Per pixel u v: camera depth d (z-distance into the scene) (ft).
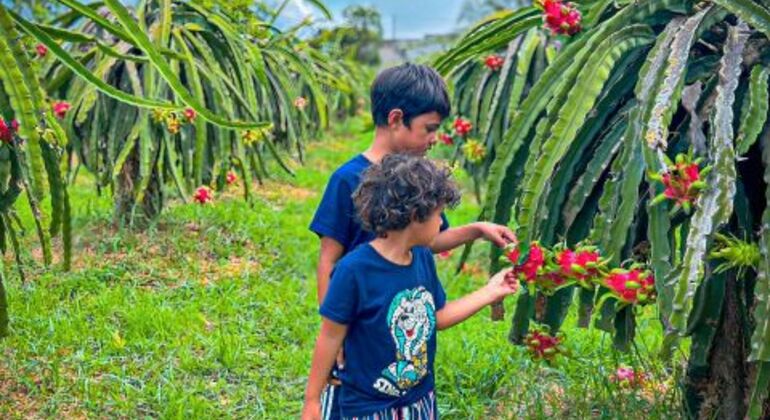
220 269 14.06
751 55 6.03
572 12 6.59
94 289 12.52
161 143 13.98
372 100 5.80
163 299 12.20
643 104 5.61
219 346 10.43
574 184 6.54
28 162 6.73
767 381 5.33
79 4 7.64
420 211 5.08
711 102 5.92
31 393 9.00
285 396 9.34
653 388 8.33
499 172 6.50
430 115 5.68
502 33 7.57
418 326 5.41
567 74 6.10
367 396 5.40
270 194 21.88
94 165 14.19
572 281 5.79
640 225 6.49
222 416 8.80
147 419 8.54
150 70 13.58
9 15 6.81
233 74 14.79
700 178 5.04
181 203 18.13
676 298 4.86
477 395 9.11
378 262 5.26
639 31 6.24
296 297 12.96
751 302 6.52
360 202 5.22
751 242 5.78
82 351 10.04
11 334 10.36
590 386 8.91
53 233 7.92
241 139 14.37
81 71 7.24
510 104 12.43
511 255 5.78
